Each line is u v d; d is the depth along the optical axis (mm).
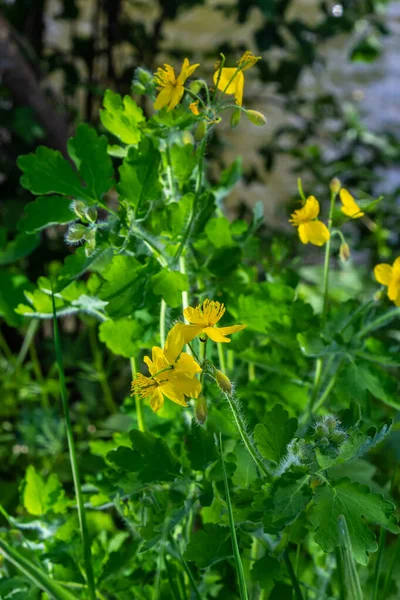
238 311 619
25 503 617
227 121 1878
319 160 1692
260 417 614
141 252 598
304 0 2553
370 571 636
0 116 1235
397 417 736
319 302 1167
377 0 1654
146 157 575
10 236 1229
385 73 2775
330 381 629
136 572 587
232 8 1558
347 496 511
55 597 530
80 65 1865
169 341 509
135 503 612
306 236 604
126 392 1148
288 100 1759
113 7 1523
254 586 594
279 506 509
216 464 557
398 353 617
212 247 632
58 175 580
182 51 1618
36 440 1005
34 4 1479
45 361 1195
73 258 570
